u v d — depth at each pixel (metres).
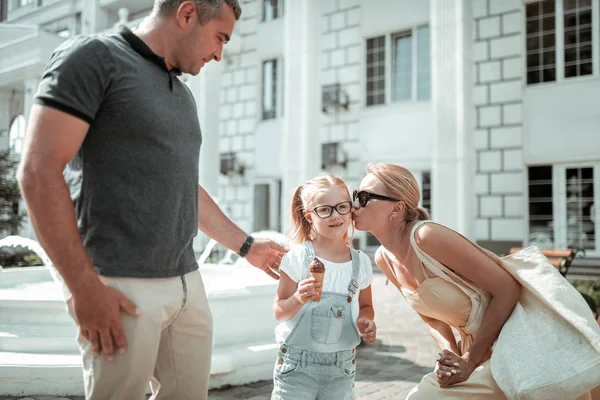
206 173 15.39
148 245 1.84
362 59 15.52
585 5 12.61
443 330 2.61
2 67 18.47
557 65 12.91
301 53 13.78
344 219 2.32
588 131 12.34
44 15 23.17
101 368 1.81
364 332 2.24
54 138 1.61
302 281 2.11
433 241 2.19
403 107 14.77
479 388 2.16
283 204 13.95
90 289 1.67
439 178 11.43
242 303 4.46
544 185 12.98
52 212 1.60
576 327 1.98
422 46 14.69
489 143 13.47
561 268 9.36
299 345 2.25
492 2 13.41
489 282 2.20
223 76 18.56
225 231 2.60
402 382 4.28
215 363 3.94
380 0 15.19
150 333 1.85
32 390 3.70
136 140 1.80
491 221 13.40
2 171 12.20
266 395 3.88
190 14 1.90
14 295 4.28
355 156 15.55
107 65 1.73
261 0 17.80
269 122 17.45
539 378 1.97
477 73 13.62
